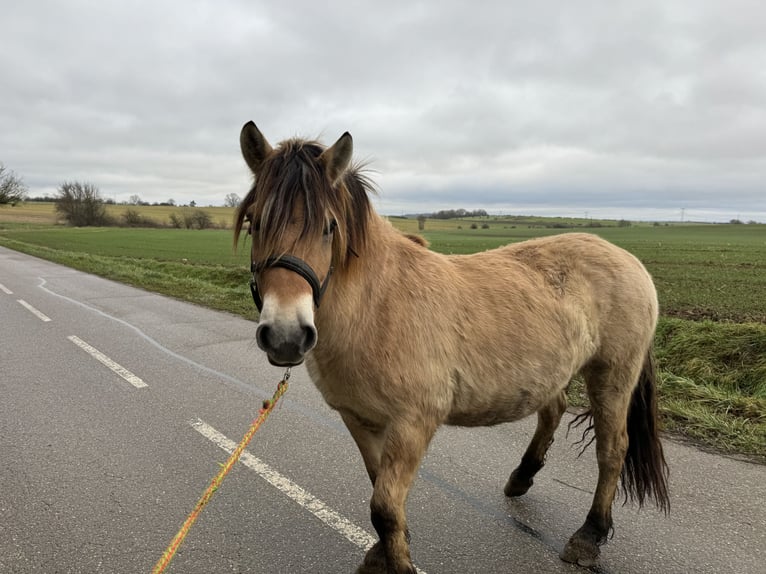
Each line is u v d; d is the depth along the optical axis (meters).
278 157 2.27
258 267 2.21
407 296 2.58
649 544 3.00
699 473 3.76
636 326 3.09
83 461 3.97
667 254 26.16
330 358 2.48
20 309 10.44
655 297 3.32
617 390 3.10
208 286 13.71
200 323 9.14
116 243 34.62
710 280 15.03
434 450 4.24
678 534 3.08
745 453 4.07
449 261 3.02
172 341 7.80
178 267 18.19
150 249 29.31
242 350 7.29
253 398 5.38
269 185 2.19
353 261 2.42
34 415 4.87
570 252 3.23
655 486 3.16
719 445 4.20
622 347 3.08
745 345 5.96
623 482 3.29
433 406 2.52
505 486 3.57
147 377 6.05
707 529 3.11
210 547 2.97
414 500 3.50
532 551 2.96
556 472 3.90
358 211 2.47
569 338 2.91
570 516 3.32
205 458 4.05
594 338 3.04
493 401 2.76
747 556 2.85
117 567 2.78
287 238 2.12
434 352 2.53
